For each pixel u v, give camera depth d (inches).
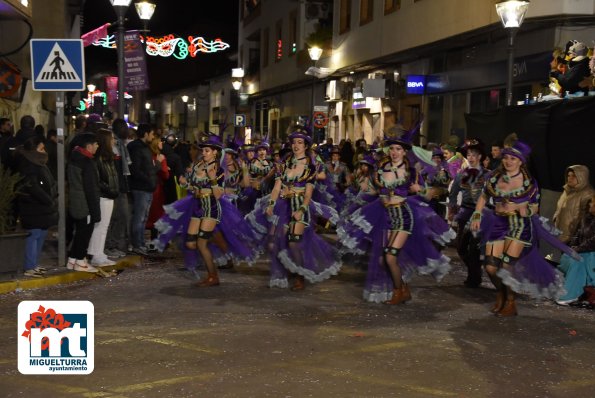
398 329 295.3
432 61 877.2
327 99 1229.1
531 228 318.3
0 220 369.1
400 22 920.3
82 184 392.5
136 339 270.7
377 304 343.0
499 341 281.0
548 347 274.5
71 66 402.9
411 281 406.6
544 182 456.4
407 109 948.0
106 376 227.1
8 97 682.2
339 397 211.8
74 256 400.5
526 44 687.1
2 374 228.8
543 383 231.1
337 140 1218.0
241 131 521.7
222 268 436.8
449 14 792.3
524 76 677.9
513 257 314.8
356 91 1085.1
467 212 389.7
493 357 258.2
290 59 1488.7
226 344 265.9
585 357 262.4
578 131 415.2
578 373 243.0
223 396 210.4
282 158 384.8
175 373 231.0
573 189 371.9
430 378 232.2
